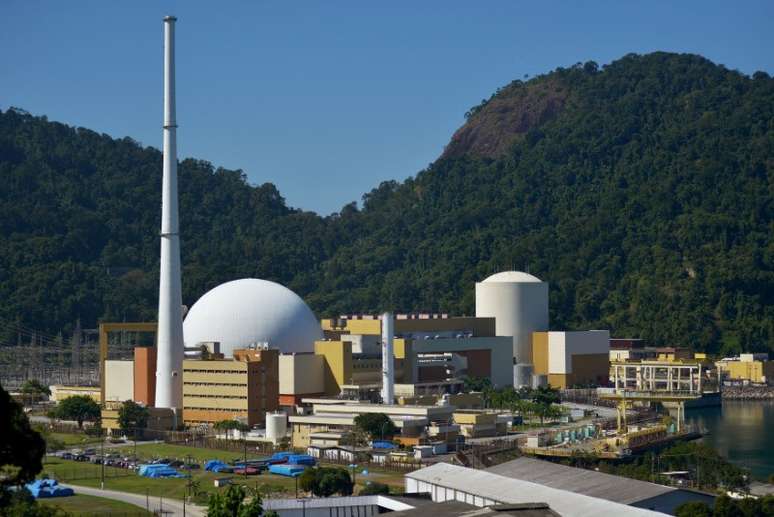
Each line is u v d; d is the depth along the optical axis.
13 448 114.56
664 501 195.12
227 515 156.25
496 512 164.88
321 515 191.75
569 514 172.62
